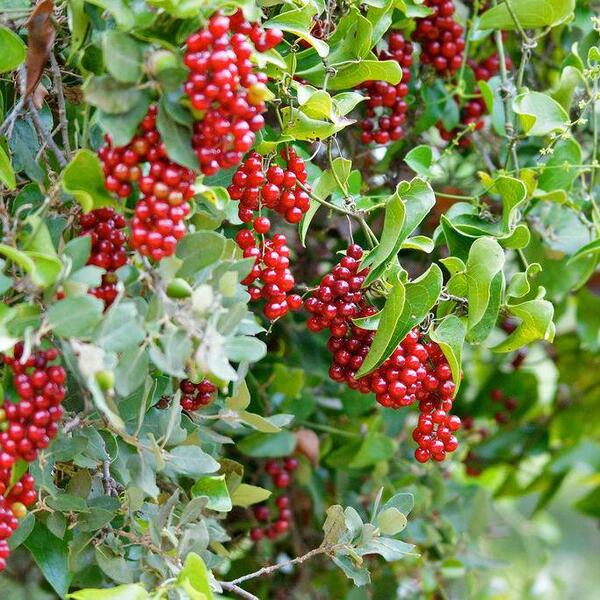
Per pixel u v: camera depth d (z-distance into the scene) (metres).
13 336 0.81
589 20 1.11
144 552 0.89
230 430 1.06
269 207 0.91
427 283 0.89
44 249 0.82
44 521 0.90
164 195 0.81
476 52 1.12
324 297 0.90
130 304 0.81
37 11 0.85
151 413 0.91
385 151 1.07
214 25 0.80
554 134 0.99
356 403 1.12
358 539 0.92
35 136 0.91
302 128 0.90
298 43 0.94
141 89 0.81
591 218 1.08
